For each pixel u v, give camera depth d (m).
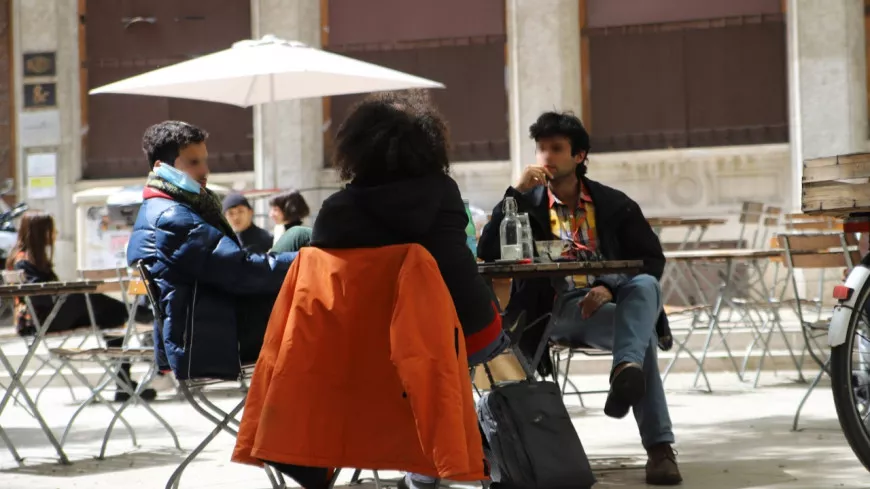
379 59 16.64
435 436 3.32
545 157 5.27
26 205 15.75
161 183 4.87
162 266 4.66
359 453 3.45
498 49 16.38
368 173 3.73
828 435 6.26
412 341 3.38
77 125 17.17
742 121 15.73
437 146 3.75
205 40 16.88
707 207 15.62
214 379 4.75
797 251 7.31
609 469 5.30
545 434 4.22
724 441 6.18
